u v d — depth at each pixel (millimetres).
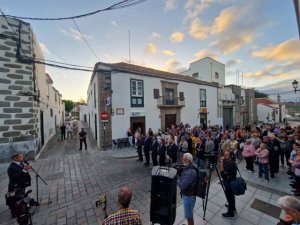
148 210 4582
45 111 14188
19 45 8727
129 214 2125
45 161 9320
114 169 8109
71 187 6070
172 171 3441
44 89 13734
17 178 4691
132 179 6820
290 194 5348
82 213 4469
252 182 6328
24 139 8867
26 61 8844
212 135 9797
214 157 5723
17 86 8703
